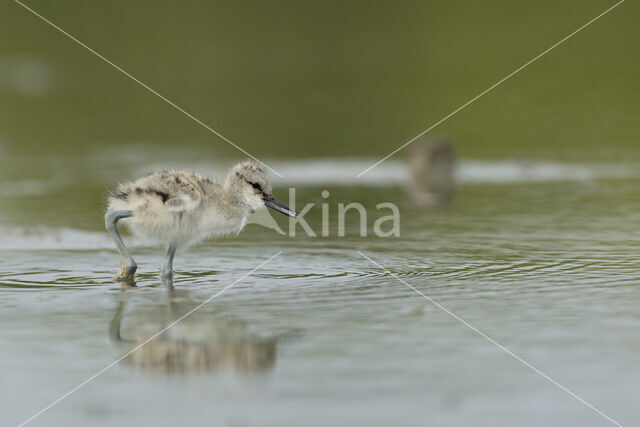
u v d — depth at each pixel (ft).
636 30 182.50
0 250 64.18
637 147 111.14
